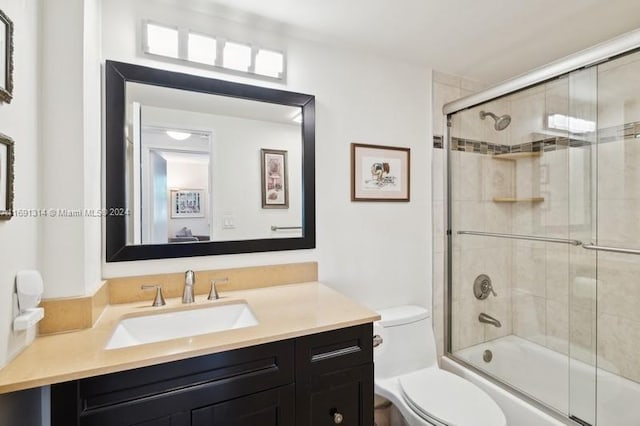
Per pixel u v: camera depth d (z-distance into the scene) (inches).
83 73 40.5
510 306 86.5
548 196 77.7
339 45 67.1
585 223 70.7
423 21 58.7
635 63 56.4
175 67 53.3
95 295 42.3
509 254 87.0
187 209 54.4
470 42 66.6
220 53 56.4
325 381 42.1
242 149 58.4
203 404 35.3
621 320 65.7
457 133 81.5
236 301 52.3
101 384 31.3
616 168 64.6
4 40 30.2
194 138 54.9
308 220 63.7
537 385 69.1
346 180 68.4
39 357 32.6
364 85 70.2
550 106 71.7
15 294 32.7
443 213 80.7
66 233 39.9
